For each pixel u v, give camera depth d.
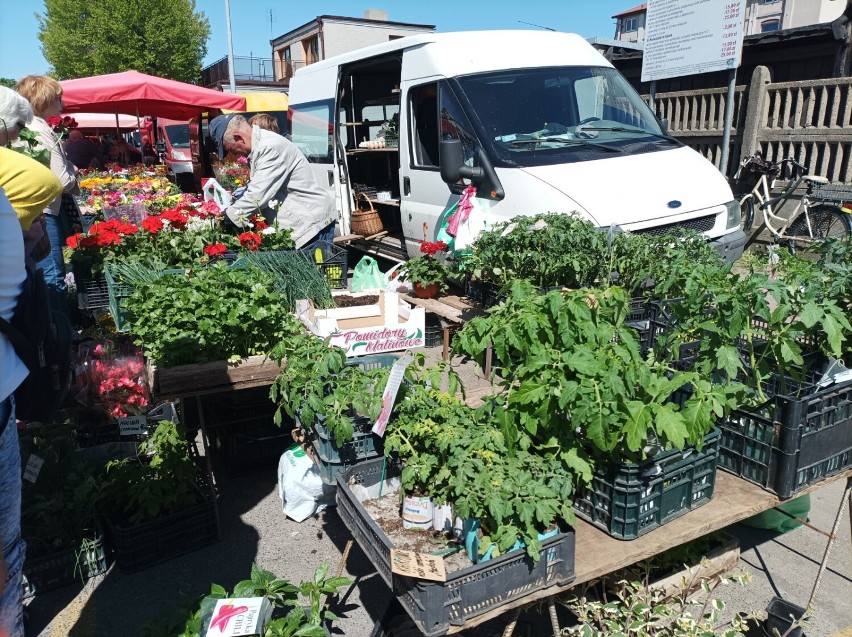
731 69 9.32
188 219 5.29
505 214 5.66
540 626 2.93
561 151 5.87
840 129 8.99
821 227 8.73
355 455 2.97
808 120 9.45
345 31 41.00
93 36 32.94
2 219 1.72
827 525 3.79
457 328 5.69
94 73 33.44
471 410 2.81
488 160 5.80
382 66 8.27
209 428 4.39
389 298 4.24
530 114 6.17
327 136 8.63
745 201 9.62
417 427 2.62
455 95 6.18
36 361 1.96
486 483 2.29
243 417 4.32
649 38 10.44
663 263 4.32
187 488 3.56
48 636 3.00
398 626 2.64
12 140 3.92
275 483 4.29
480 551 2.23
